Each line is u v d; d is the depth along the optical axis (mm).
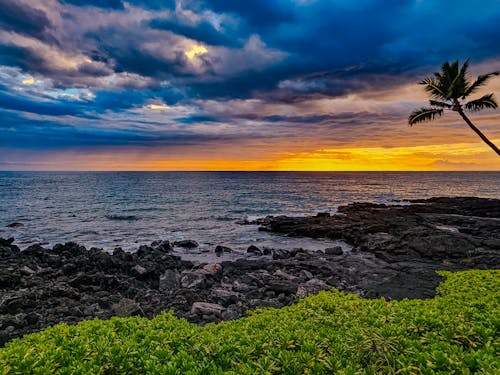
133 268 19812
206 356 5801
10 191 100562
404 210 50250
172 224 45906
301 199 87125
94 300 14477
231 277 20031
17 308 13070
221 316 12938
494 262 22078
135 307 13023
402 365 5141
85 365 5301
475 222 36594
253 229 41875
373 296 14312
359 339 6223
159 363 5508
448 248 25312
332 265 21828
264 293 16219
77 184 146875
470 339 6062
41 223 45094
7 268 19312
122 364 5453
